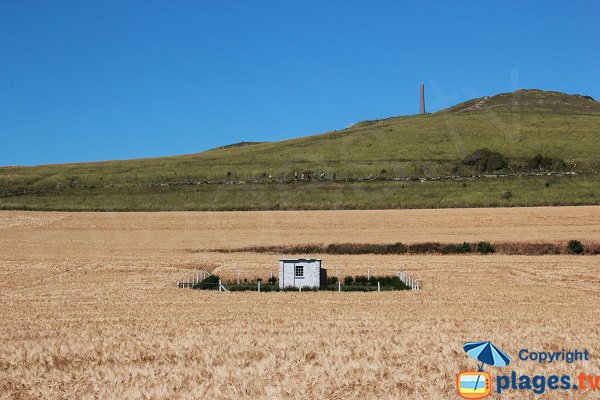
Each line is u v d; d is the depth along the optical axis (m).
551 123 159.75
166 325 37.28
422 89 190.12
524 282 57.34
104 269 68.56
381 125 177.62
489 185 116.88
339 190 119.38
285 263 57.78
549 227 88.94
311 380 25.00
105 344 31.81
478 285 55.69
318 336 33.06
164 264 71.75
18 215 112.62
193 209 114.94
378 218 99.69
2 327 37.28
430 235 85.38
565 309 43.00
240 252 81.00
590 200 106.88
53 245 88.12
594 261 70.12
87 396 23.88
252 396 23.44
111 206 119.12
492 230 87.88
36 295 51.19
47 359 29.14
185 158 165.12
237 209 113.38
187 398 23.08
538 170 123.50
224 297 49.81
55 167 163.00
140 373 26.36
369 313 41.16
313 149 153.50
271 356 28.53
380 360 27.83
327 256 76.12
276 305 45.22
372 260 72.00
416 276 61.12
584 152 133.50
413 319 38.72
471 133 152.88
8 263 72.88
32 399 24.08
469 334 33.31
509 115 171.38
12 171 157.88
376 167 131.00
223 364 27.61
